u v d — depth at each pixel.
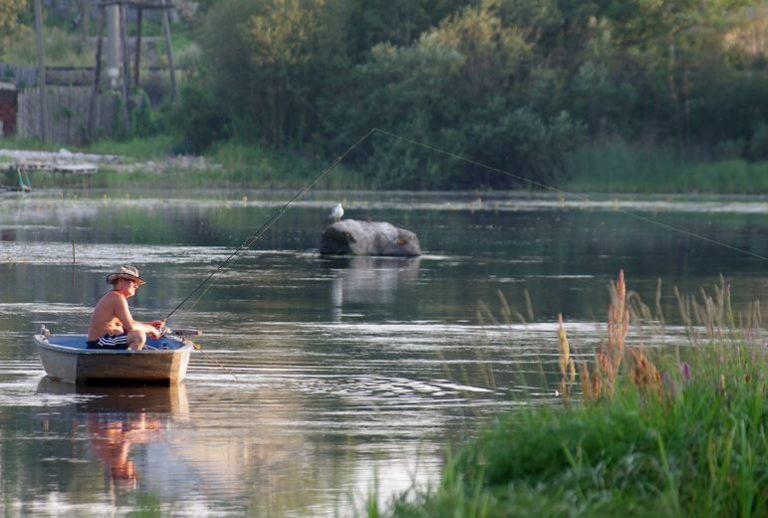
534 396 40.84
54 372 43.28
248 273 81.75
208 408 38.88
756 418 27.66
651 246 108.38
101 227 116.00
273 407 39.06
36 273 78.69
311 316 61.12
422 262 91.38
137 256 91.00
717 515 24.47
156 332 43.84
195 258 90.62
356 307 64.75
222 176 199.38
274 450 33.31
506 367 46.84
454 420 37.22
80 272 79.56
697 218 144.38
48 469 31.14
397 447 33.69
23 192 165.62
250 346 51.50
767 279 81.19
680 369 30.66
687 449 26.41
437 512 24.09
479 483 24.61
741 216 148.50
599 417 27.70
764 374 30.97
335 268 86.00
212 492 29.06
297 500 28.34
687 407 28.02
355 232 95.50
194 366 46.56
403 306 65.31
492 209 158.38
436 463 31.83
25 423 36.53
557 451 27.00
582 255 98.69
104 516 27.08
